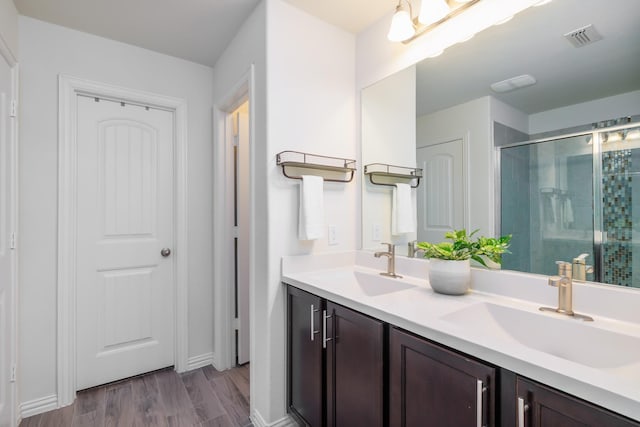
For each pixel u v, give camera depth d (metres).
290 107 1.69
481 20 1.33
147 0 1.67
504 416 0.78
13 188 1.65
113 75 2.06
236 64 1.99
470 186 1.38
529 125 1.20
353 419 1.25
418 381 0.99
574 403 0.66
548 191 1.15
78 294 1.99
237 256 2.42
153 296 2.25
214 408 1.86
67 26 1.90
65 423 1.71
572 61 1.09
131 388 2.05
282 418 1.67
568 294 1.03
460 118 1.42
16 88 1.68
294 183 1.71
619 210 0.98
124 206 2.14
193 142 2.36
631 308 0.94
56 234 1.87
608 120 1.01
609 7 1.02
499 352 0.78
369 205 1.88
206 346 2.40
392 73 1.74
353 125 1.97
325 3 1.68
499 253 1.25
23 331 1.76
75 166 1.95
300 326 1.57
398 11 1.48
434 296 1.27
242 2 1.69
